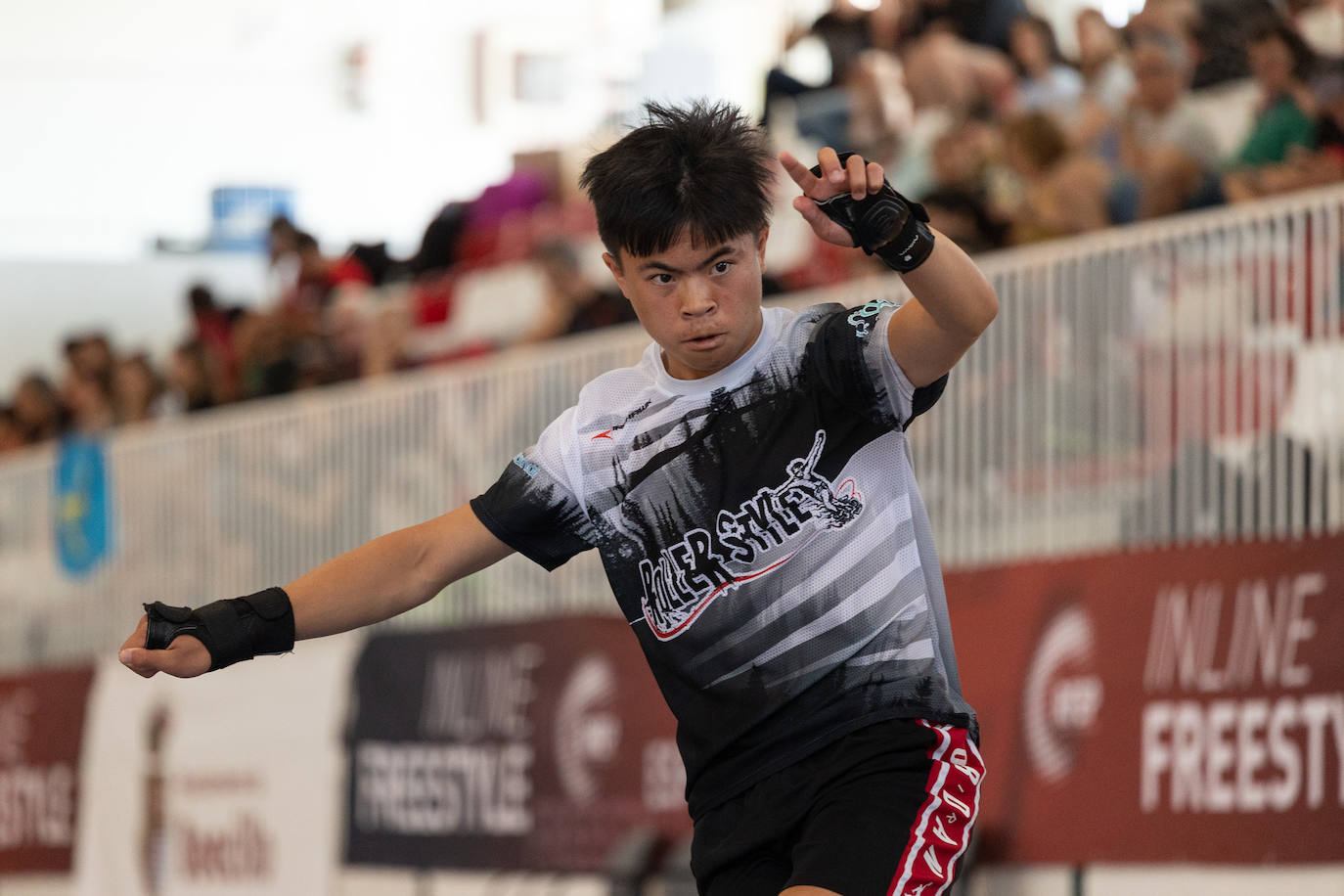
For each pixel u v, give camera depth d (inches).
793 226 500.1
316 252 679.7
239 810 511.8
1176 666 332.5
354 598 183.5
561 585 455.8
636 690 418.9
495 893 442.3
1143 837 333.4
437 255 629.3
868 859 168.6
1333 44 409.4
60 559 605.0
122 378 704.4
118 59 898.7
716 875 183.5
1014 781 357.7
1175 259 355.3
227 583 551.2
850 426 180.4
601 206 170.1
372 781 478.0
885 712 178.7
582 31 850.8
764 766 181.3
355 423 513.7
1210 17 430.3
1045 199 440.8
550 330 540.4
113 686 557.6
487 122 866.1
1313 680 311.3
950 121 505.7
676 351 172.6
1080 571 351.9
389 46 880.9
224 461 553.6
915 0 537.3
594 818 422.9
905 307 174.4
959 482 389.7
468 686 458.6
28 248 880.3
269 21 895.1
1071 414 370.6
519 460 189.3
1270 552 321.7
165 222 892.0
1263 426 340.2
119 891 546.3
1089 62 473.7
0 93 892.6
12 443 744.3
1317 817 308.5
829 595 180.7
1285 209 338.6
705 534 183.8
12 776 593.0
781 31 681.6
